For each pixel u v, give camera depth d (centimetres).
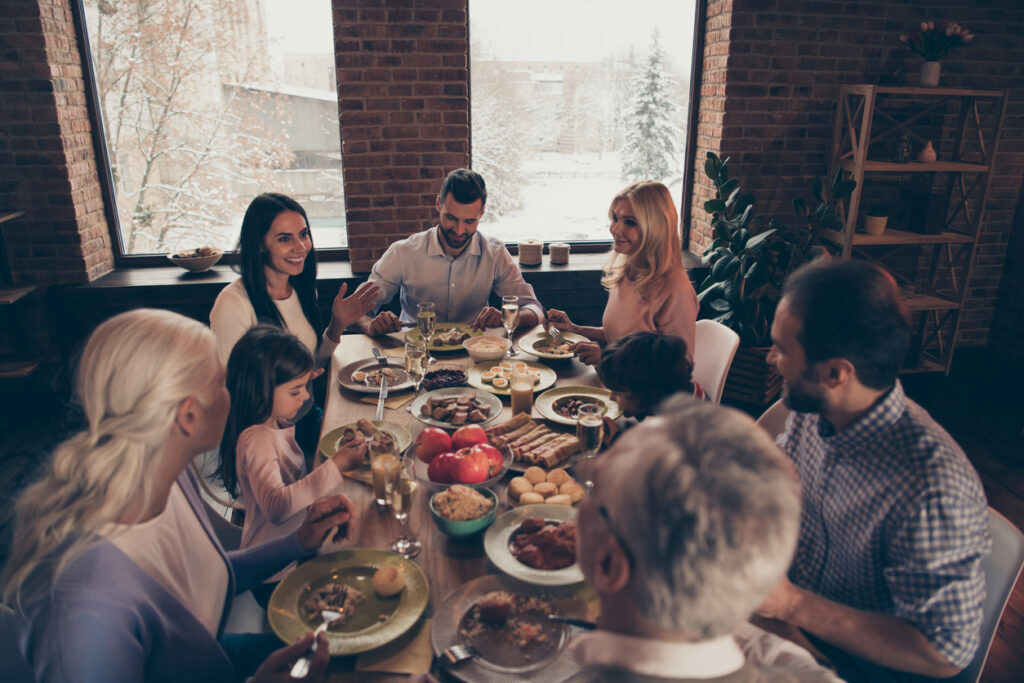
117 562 95
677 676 58
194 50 366
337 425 188
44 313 347
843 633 108
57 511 93
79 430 101
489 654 107
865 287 104
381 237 376
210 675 108
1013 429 345
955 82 393
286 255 222
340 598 120
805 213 367
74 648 90
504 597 115
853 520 115
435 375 215
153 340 96
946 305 385
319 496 148
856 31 377
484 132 404
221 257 383
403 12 345
